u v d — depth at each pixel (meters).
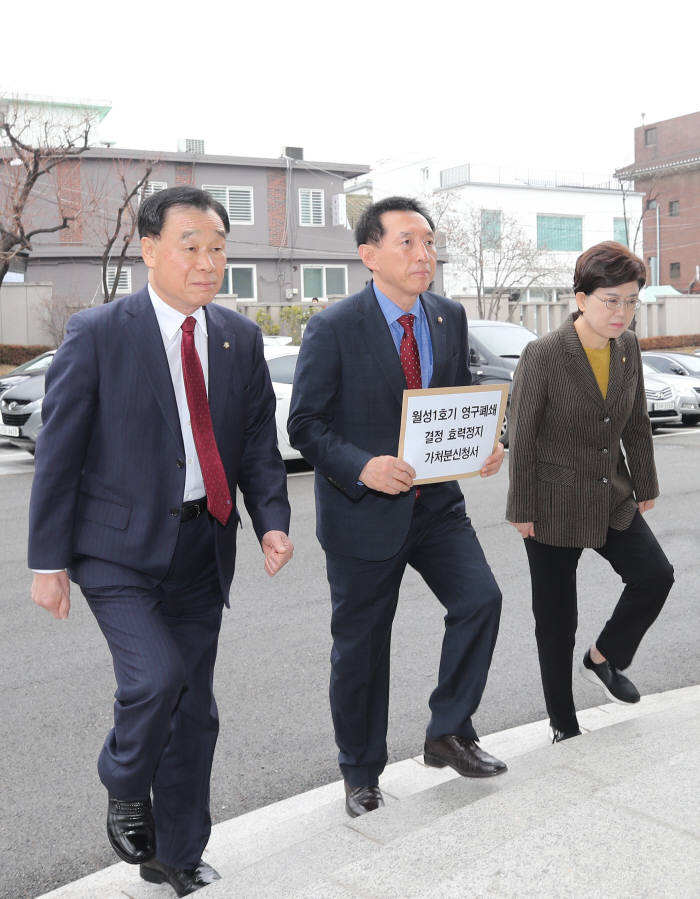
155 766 2.24
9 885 2.66
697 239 54.31
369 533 2.72
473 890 1.93
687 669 4.27
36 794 3.19
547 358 2.93
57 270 29.98
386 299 2.75
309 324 2.74
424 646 4.63
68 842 2.89
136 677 2.19
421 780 3.12
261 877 2.14
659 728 2.88
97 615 2.35
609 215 51.53
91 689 4.16
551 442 2.98
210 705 2.53
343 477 2.63
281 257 33.66
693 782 2.41
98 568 2.32
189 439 2.38
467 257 41.94
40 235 29.45
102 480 2.32
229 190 32.75
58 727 3.74
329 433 2.67
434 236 2.72
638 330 32.25
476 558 2.83
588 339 2.94
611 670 3.25
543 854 2.07
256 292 33.62
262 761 3.40
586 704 3.84
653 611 3.11
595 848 2.08
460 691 2.80
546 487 2.99
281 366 10.97
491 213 45.72
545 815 2.25
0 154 25.47
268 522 2.49
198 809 2.49
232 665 4.39
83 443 2.28
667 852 2.05
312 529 7.57
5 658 4.59
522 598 5.45
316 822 2.84
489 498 8.76
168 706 2.19
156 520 2.32
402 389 2.74
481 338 12.38
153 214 2.25
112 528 2.31
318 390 2.69
